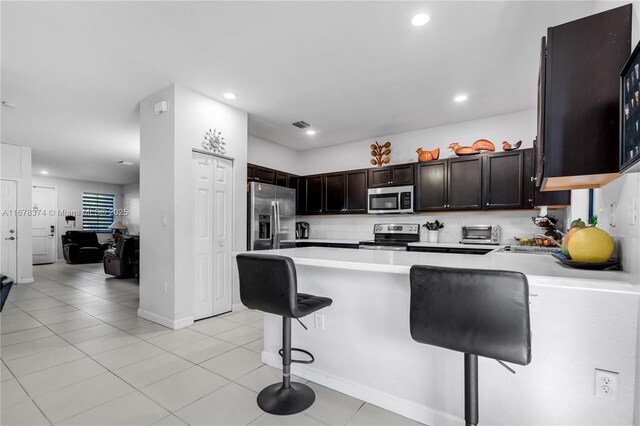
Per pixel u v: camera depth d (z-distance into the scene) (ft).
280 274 5.39
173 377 7.25
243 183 12.97
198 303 11.27
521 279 3.58
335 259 5.86
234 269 12.60
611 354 4.33
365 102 12.16
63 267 25.49
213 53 8.72
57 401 6.25
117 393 6.56
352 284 6.54
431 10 7.00
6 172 17.71
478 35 7.91
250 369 7.66
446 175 13.91
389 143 15.96
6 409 5.97
